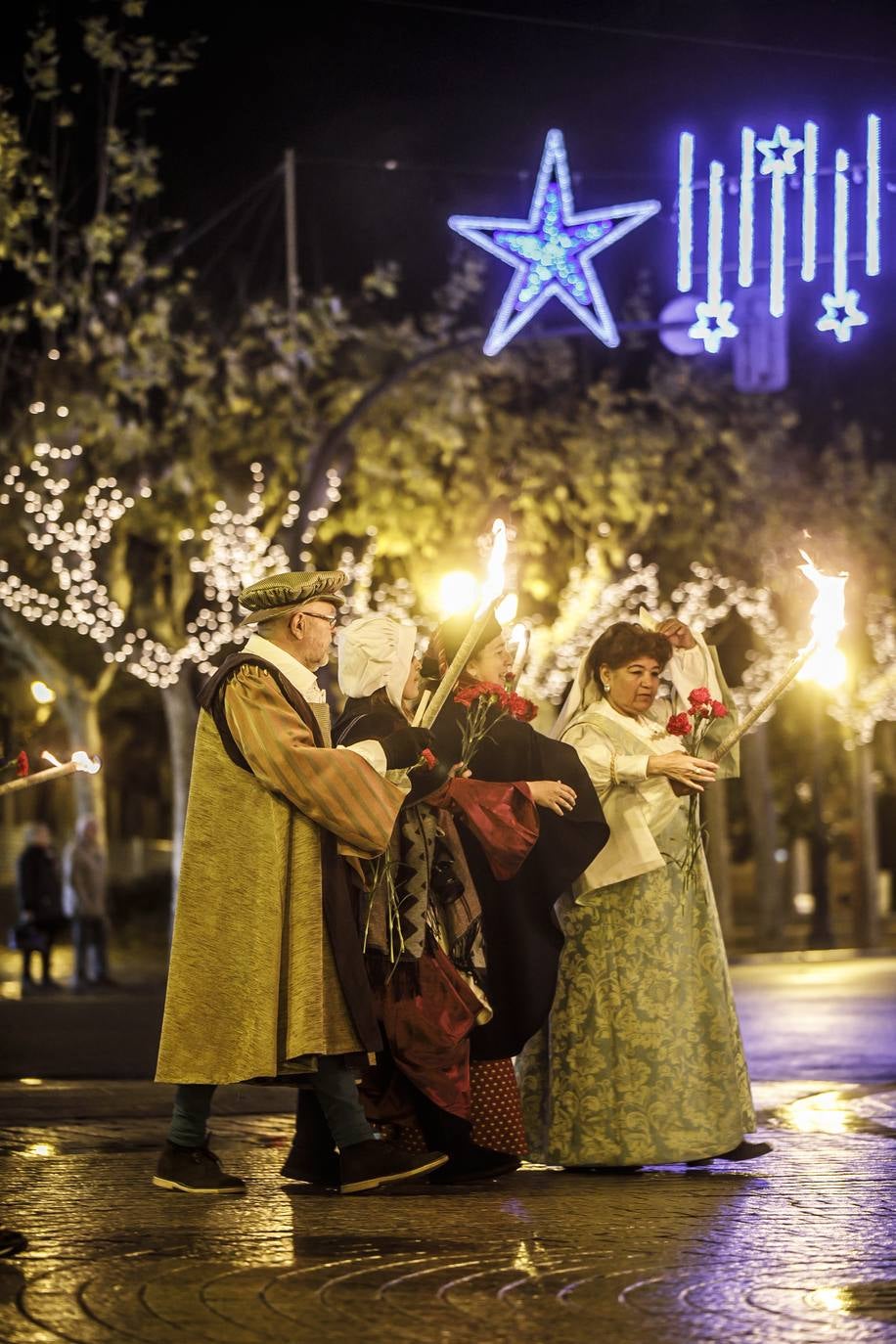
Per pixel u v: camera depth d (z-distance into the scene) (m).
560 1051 7.56
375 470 28.02
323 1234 6.04
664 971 7.57
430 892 7.11
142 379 25.25
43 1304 5.07
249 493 27.80
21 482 27.11
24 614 29.16
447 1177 7.09
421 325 28.97
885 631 36.44
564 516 31.05
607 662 7.79
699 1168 7.60
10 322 23.86
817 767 40.91
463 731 7.14
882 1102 10.27
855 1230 6.17
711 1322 4.95
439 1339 4.74
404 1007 6.99
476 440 30.03
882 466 35.31
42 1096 10.56
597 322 19.23
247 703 6.77
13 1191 6.90
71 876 25.92
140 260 24.30
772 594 35.81
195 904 6.80
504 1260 5.66
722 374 32.38
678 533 32.72
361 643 7.31
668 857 7.66
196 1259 5.65
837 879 63.47
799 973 27.03
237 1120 9.30
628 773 7.54
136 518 27.75
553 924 7.30
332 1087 6.84
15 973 30.06
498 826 7.02
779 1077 12.60
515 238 19.03
